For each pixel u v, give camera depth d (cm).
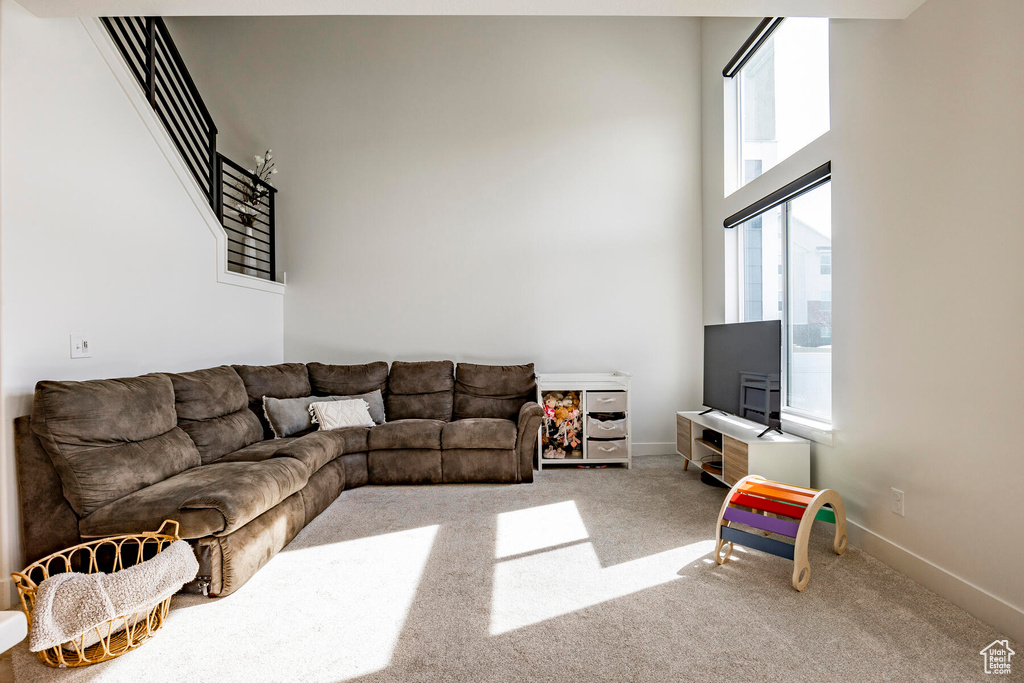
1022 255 189
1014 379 193
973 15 208
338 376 456
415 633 196
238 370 393
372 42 504
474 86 505
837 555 267
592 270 504
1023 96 189
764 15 241
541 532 298
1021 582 190
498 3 227
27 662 179
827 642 188
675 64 506
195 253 363
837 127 295
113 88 288
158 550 214
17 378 227
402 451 404
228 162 424
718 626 199
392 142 503
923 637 192
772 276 396
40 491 222
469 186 503
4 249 222
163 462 262
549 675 170
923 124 235
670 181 506
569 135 505
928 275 232
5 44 222
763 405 344
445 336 503
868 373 271
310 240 501
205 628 201
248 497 236
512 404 460
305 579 242
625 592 227
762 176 387
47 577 189
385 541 287
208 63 504
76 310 261
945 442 223
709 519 319
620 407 447
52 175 247
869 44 269
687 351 506
